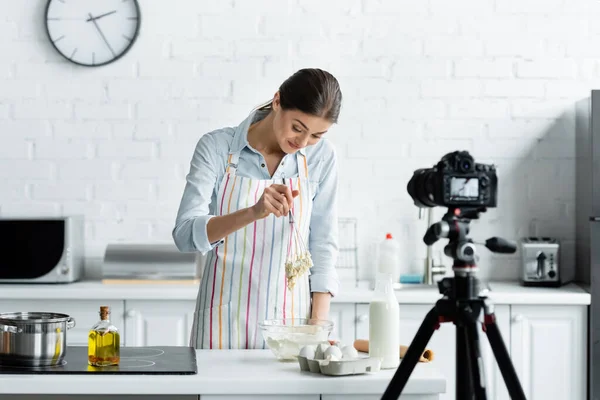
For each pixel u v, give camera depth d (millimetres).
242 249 2746
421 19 4602
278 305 2744
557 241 4410
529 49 4609
